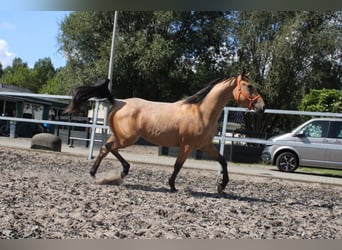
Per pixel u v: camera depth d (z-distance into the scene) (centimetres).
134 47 2639
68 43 2919
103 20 2820
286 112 980
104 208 530
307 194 852
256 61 2644
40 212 486
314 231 501
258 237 454
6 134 2636
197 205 601
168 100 2942
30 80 8594
